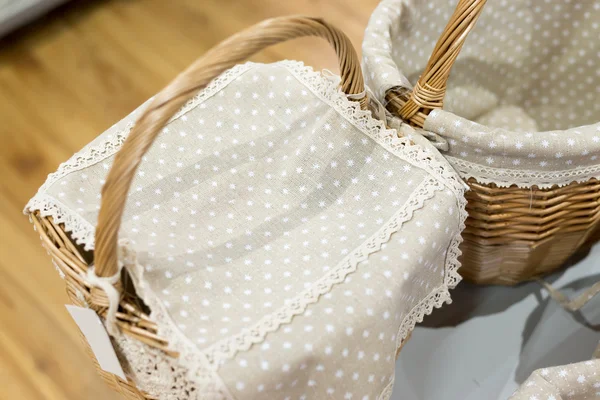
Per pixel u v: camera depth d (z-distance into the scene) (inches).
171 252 20.8
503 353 28.4
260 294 20.2
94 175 22.6
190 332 18.9
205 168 23.0
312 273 20.5
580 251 31.0
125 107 37.5
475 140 22.1
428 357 28.4
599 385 22.4
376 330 20.0
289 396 19.4
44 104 37.8
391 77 23.9
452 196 21.6
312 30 19.1
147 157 23.0
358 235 21.3
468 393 27.5
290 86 23.8
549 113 32.4
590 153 22.4
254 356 18.6
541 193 23.7
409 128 23.2
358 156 22.6
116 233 17.8
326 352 19.1
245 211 22.4
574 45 30.6
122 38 41.2
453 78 31.0
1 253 32.5
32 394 28.7
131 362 20.1
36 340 30.0
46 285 31.5
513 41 31.0
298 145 23.0
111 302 18.5
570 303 28.7
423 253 20.9
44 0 38.4
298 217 22.2
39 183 34.6
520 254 26.8
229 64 17.4
